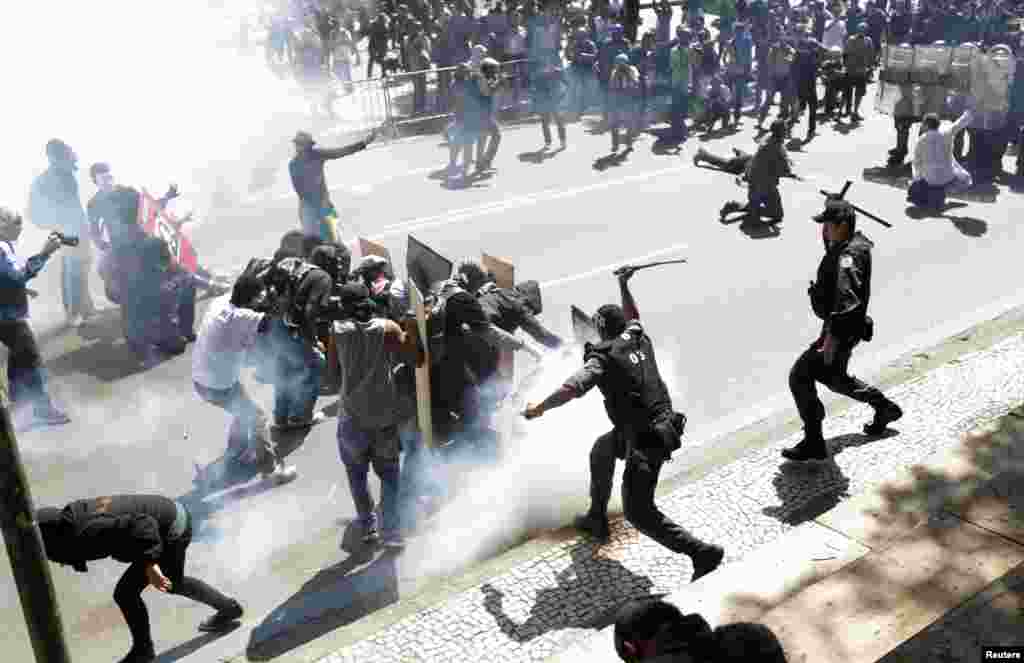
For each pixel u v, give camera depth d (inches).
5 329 322.3
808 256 462.0
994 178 583.2
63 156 398.0
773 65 691.4
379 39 802.8
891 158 609.6
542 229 510.3
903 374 335.9
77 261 412.2
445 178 612.4
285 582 247.6
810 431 278.7
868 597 183.8
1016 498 213.2
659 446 220.5
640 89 647.8
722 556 223.0
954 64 579.2
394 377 287.9
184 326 393.7
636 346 227.5
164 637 229.9
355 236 509.7
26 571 140.1
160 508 212.2
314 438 320.8
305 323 309.3
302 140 412.8
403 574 248.1
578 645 198.2
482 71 597.3
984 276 431.5
